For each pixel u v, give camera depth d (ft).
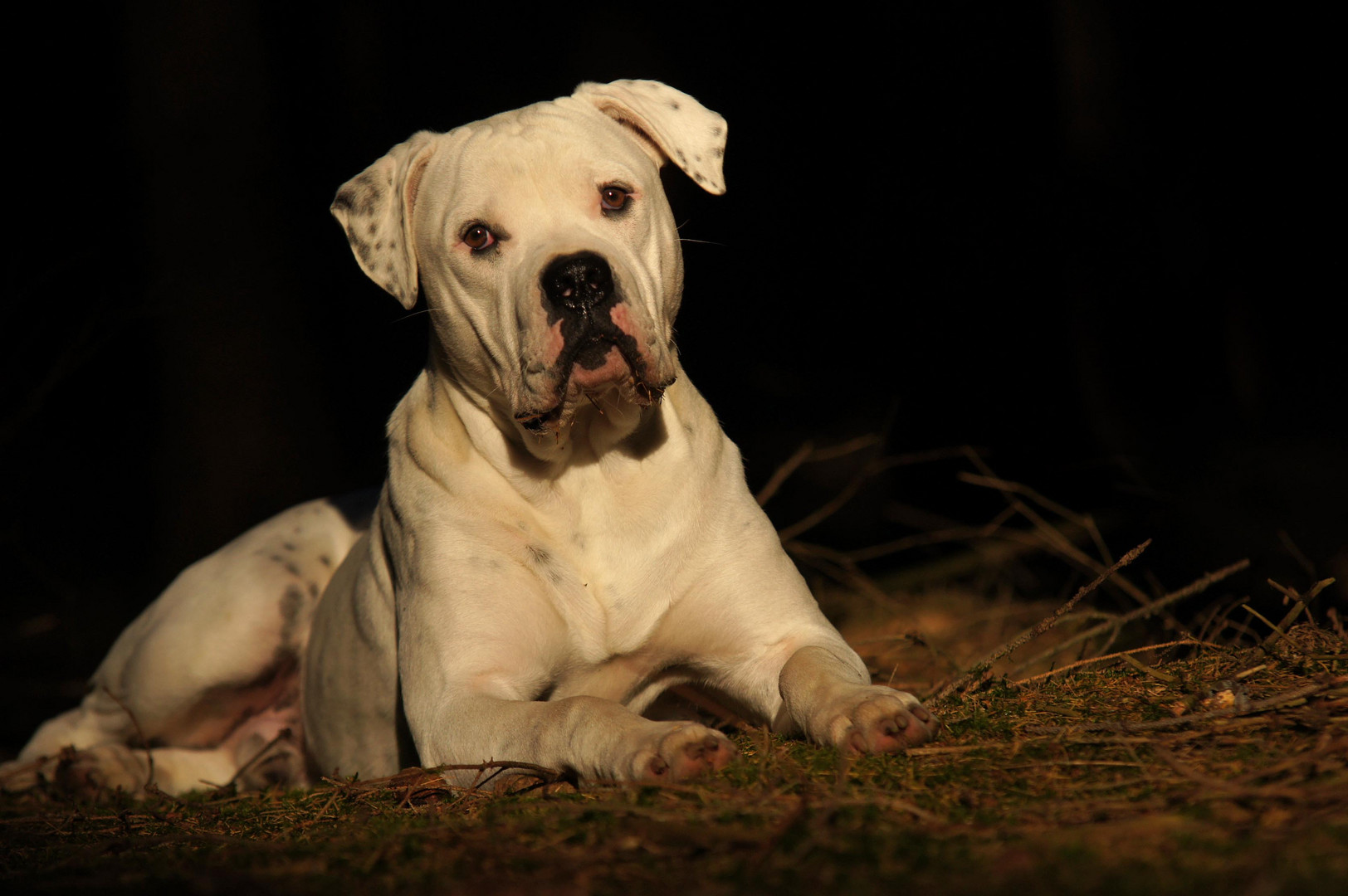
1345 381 35.73
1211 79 36.14
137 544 67.05
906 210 50.65
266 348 56.08
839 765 15.57
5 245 68.80
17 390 68.39
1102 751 15.81
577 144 21.43
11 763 29.04
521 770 17.87
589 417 20.89
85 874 15.75
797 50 59.21
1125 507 36.83
